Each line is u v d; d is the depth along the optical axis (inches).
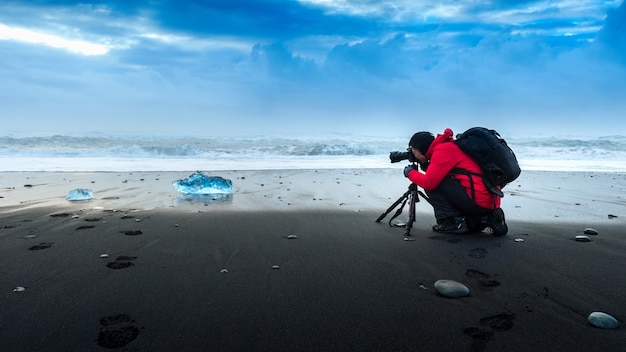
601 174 403.2
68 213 186.5
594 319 79.7
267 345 71.0
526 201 238.4
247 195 248.2
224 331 75.8
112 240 139.9
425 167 164.2
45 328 75.7
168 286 97.8
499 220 150.6
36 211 190.5
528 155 703.7
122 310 84.0
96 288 95.7
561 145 902.4
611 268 114.7
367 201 233.5
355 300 91.1
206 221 173.6
